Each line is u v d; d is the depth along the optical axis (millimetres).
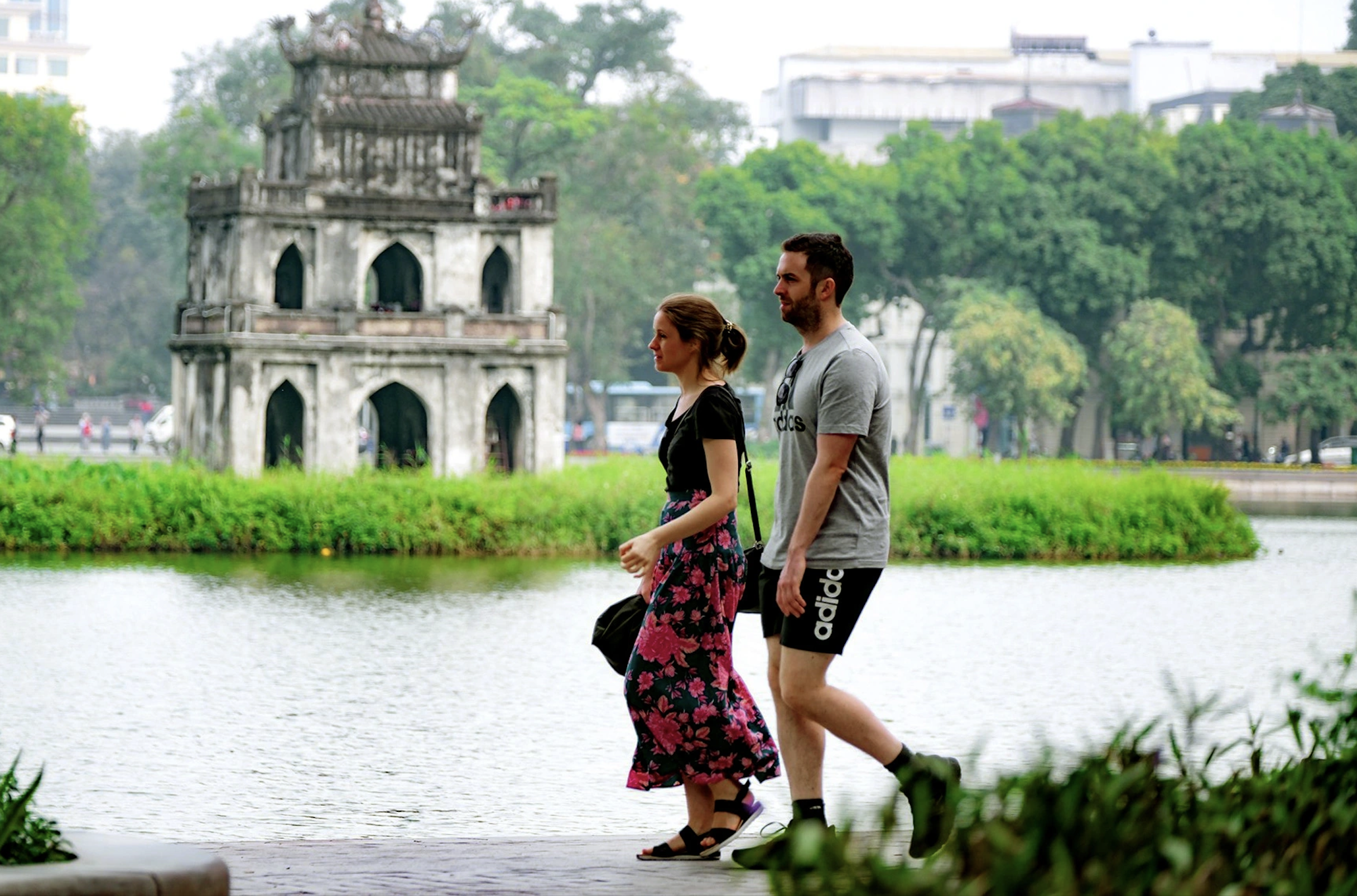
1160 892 7461
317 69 83125
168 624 43938
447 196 82062
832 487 13102
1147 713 31656
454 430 80688
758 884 12695
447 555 65625
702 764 13883
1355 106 187875
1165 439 157875
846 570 13180
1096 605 51188
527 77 163375
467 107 83625
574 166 166500
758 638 44844
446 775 25969
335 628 43688
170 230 186250
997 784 8531
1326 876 8656
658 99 182250
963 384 142875
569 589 53812
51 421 182500
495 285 86000
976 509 69062
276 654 39250
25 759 27047
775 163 150875
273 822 22453
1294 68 189375
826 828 12969
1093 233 143375
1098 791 8570
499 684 35250
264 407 77750
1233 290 150750
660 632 13969
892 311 172500
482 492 67750
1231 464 138625
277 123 86250
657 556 13930
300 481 67625
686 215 167625
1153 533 69438
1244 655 40719
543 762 27047
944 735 29578
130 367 191125
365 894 12531
